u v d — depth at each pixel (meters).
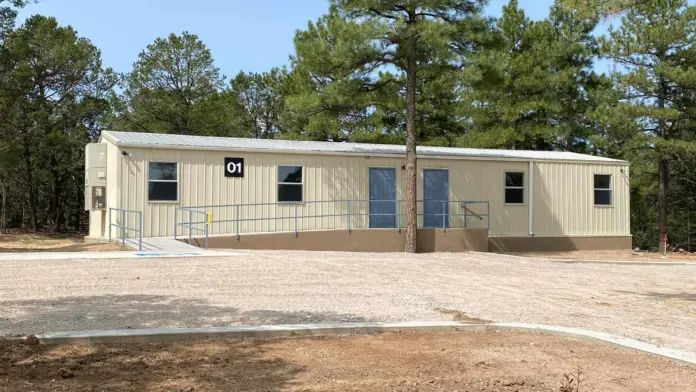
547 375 5.96
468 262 16.64
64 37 32.78
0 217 39.75
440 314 8.84
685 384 5.79
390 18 18.98
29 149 34.72
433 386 5.51
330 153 20.52
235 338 7.11
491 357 6.53
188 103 37.38
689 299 11.38
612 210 25.05
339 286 11.11
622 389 5.61
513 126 34.94
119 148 17.78
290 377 5.67
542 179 23.81
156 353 6.36
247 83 39.78
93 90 35.88
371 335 7.47
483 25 19.25
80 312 8.14
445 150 23.95
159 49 36.94
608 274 15.47
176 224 17.28
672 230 38.09
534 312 9.38
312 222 20.22
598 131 34.16
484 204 22.84
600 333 7.68
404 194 21.66
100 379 5.48
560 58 34.22
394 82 20.84
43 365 5.83
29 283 10.32
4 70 25.34
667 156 27.89
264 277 11.67
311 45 19.19
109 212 18.48
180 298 9.34
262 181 19.59
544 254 22.69
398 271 13.60
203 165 18.81
